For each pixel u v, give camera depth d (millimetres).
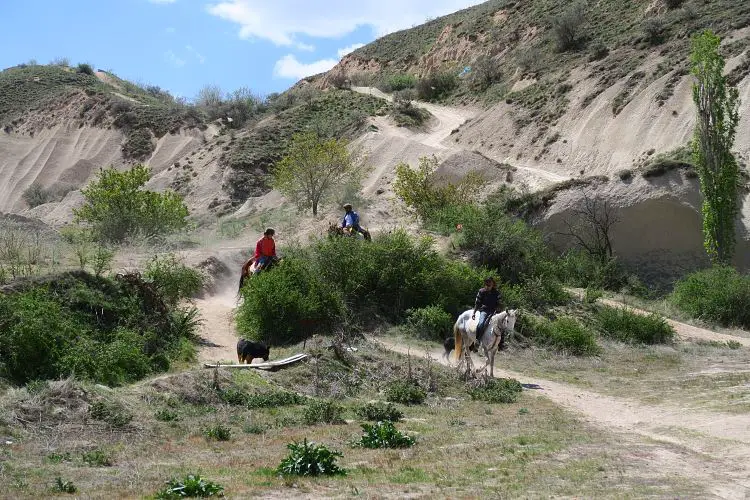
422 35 122375
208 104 96938
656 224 38188
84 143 90875
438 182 48250
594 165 54531
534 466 9508
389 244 23859
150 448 10141
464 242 29578
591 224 38438
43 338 13672
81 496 7598
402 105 80500
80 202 68312
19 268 17891
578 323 23797
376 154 60562
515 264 28484
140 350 15320
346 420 12664
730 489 8500
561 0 95250
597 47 70375
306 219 38938
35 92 105875
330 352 16594
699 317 30016
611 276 35219
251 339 19453
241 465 9336
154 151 87938
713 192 36531
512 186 48250
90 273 17156
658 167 38969
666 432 12367
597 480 8797
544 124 62406
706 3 69125
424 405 14672
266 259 21547
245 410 12766
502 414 13812
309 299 20016
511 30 96188
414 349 19984
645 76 58562
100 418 10945
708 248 36375
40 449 9594
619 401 15727
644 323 24828
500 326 16359
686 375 18875
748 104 46406
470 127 70125
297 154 42625
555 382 17969
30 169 88250
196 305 22438
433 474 9023
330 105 88938
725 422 12852
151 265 20609
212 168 75250
